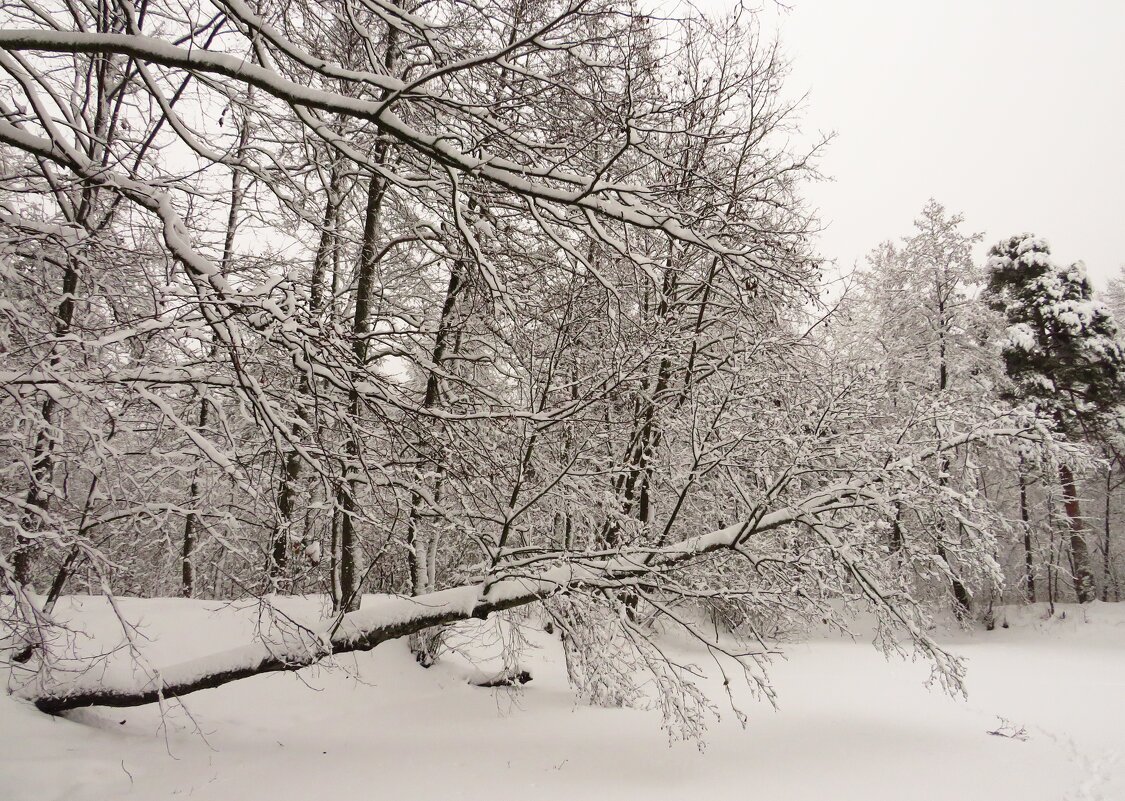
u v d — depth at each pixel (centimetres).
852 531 782
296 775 641
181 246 492
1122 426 2284
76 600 920
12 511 554
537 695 1076
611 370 824
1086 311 2334
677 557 796
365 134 730
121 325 510
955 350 2373
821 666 1471
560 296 825
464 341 1045
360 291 1005
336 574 973
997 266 2597
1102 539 2917
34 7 574
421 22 483
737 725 934
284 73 655
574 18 475
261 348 622
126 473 556
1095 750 819
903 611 780
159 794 566
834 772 714
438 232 911
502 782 653
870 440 843
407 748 757
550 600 780
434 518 927
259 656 706
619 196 552
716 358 1046
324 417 705
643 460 1075
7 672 699
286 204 684
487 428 855
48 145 490
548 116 562
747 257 584
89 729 677
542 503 964
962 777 705
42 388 483
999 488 2494
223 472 588
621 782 668
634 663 809
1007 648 1909
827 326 912
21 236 530
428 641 1059
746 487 960
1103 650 1833
